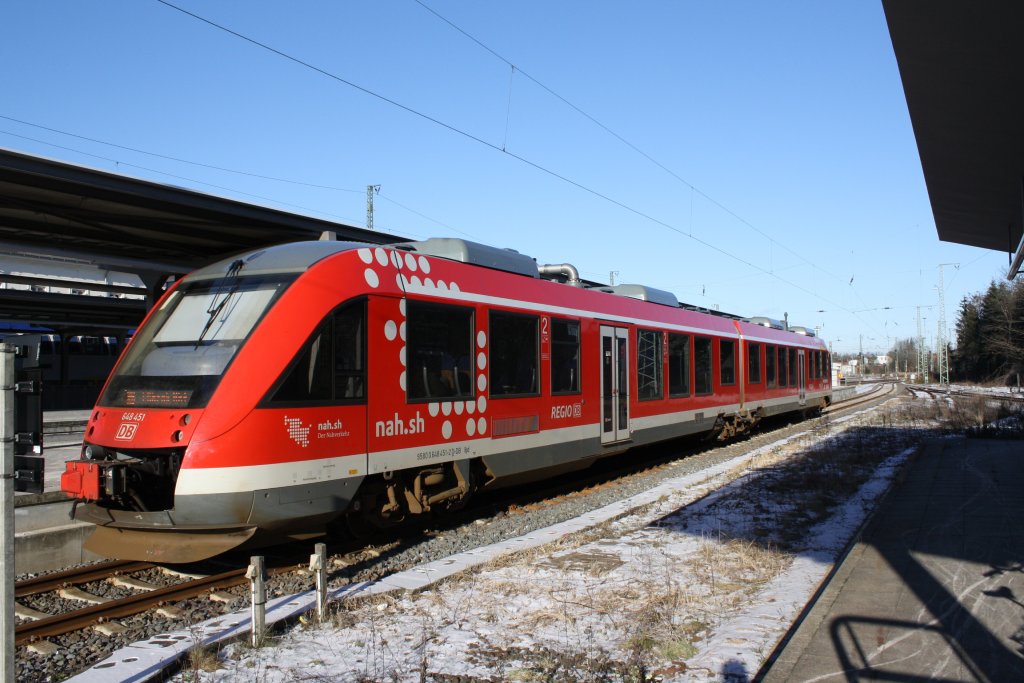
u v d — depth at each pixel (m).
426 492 9.07
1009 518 8.80
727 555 7.57
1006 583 6.21
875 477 12.88
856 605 5.71
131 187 14.05
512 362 10.42
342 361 7.80
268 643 5.31
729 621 5.58
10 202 14.85
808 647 4.85
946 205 14.93
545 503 11.31
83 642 5.61
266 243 20.00
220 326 7.57
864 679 4.32
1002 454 15.39
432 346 8.99
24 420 4.59
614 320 13.25
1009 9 6.83
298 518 7.26
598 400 12.54
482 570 7.23
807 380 26.61
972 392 54.03
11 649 4.01
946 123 10.05
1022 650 4.73
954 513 9.20
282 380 7.21
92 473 7.07
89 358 45.34
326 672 4.77
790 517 9.50
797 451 17.22
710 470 14.76
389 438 8.27
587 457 12.20
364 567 7.66
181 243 20.02
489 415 9.86
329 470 7.54
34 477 4.52
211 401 6.94
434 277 9.16
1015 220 15.88
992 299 70.75
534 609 5.98
